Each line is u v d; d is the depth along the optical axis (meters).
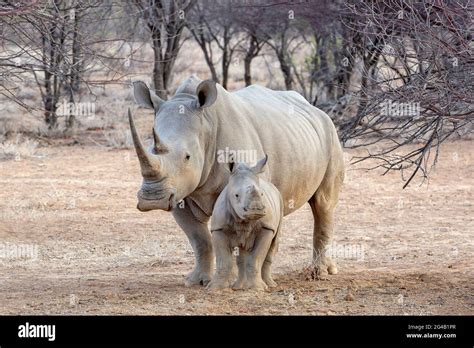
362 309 10.76
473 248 16.34
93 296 11.59
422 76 11.34
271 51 42.94
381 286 12.45
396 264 14.80
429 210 20.31
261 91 13.30
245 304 10.77
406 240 17.14
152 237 17.27
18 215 19.11
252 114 12.22
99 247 16.31
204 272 12.26
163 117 11.32
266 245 11.32
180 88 11.82
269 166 12.07
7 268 14.41
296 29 35.16
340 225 18.72
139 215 19.61
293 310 10.59
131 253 15.80
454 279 13.05
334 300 11.29
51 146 29.91
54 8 12.95
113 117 34.59
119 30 24.06
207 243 12.26
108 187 23.02
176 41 31.39
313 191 13.25
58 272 14.07
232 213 11.05
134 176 24.73
